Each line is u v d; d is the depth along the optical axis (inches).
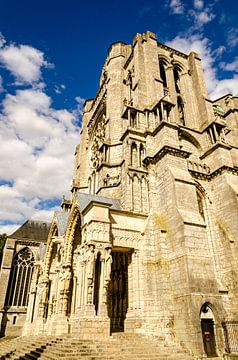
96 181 1800.0
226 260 1063.0
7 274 2402.8
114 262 1159.6
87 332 755.4
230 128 1676.9
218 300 815.1
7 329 2198.6
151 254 963.3
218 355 733.3
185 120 1644.9
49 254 1427.2
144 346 727.7
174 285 867.4
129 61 1910.7
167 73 1785.2
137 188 1155.3
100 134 1956.2
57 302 1095.6
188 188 1029.2
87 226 948.0
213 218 1191.6
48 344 765.9
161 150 1119.6
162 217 1031.6
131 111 1373.0
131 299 935.0
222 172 1242.0
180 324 793.6
